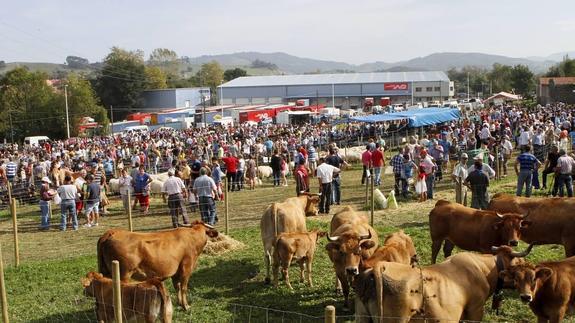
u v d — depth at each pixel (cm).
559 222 1250
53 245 1906
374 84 11925
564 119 4550
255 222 2072
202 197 2014
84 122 8562
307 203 1528
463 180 1892
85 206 2248
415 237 1617
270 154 3872
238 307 1208
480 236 1208
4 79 8575
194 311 1189
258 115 7962
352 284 1059
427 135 4575
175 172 2328
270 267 1448
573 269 944
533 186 2272
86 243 1909
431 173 2242
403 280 833
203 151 3750
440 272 885
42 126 8269
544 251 1455
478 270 922
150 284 970
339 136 4834
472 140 3072
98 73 12950
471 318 910
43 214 2200
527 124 3944
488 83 17800
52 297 1314
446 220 1270
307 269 1316
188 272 1202
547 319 956
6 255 1786
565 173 2000
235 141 4288
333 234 1199
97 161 3212
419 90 11831
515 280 917
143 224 2189
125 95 12256
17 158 3884
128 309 968
